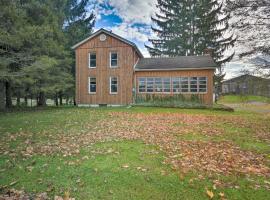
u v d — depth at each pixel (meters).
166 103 19.05
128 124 9.66
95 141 6.58
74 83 25.09
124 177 3.96
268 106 24.02
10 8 13.12
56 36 20.05
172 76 20.27
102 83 21.53
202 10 32.22
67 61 20.84
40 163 4.71
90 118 11.66
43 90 17.91
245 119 11.43
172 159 4.91
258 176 3.98
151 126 9.14
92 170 4.29
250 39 8.85
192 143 6.34
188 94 19.89
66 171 4.26
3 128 8.66
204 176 3.96
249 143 6.39
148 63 22.22
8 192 3.50
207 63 19.95
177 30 35.22
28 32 14.70
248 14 8.41
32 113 14.22
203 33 32.00
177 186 3.60
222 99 30.34
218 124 9.74
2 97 17.25
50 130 8.27
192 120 10.97
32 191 3.52
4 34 12.38
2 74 12.39
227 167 4.41
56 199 3.27
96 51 21.66
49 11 19.27
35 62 14.23
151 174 4.07
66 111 15.61
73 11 30.48
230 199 3.18
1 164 4.67
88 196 3.33
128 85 20.91
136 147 5.91
